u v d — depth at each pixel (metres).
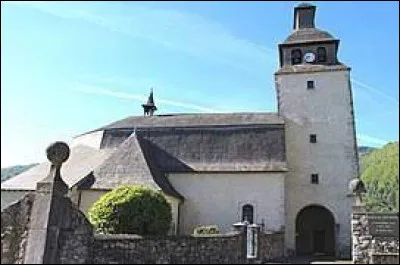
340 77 28.05
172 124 28.70
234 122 27.94
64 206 11.52
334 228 26.17
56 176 11.70
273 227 24.20
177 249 13.84
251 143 26.42
